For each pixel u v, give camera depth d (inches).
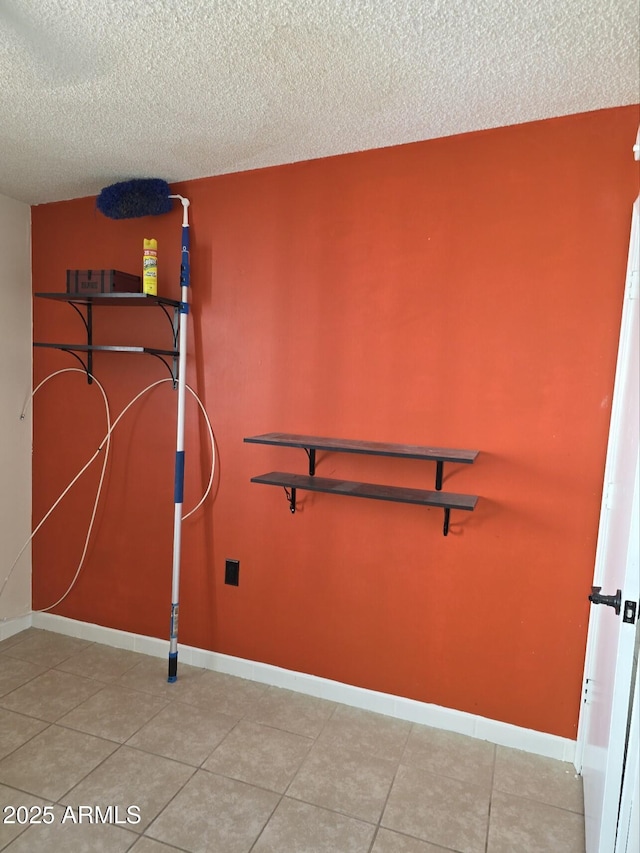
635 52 55.3
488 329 76.7
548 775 73.6
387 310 82.1
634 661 49.5
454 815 66.2
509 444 76.6
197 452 97.0
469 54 56.5
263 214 89.0
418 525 82.7
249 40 54.9
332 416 86.7
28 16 51.7
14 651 103.2
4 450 105.9
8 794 67.0
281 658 93.1
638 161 68.2
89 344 102.4
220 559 96.6
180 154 83.4
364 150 81.6
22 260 106.3
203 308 94.4
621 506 56.9
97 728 80.3
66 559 109.8
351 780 71.3
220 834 62.2
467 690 81.5
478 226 76.2
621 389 67.1
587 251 71.2
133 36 54.6
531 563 76.8
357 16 50.6
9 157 85.0
